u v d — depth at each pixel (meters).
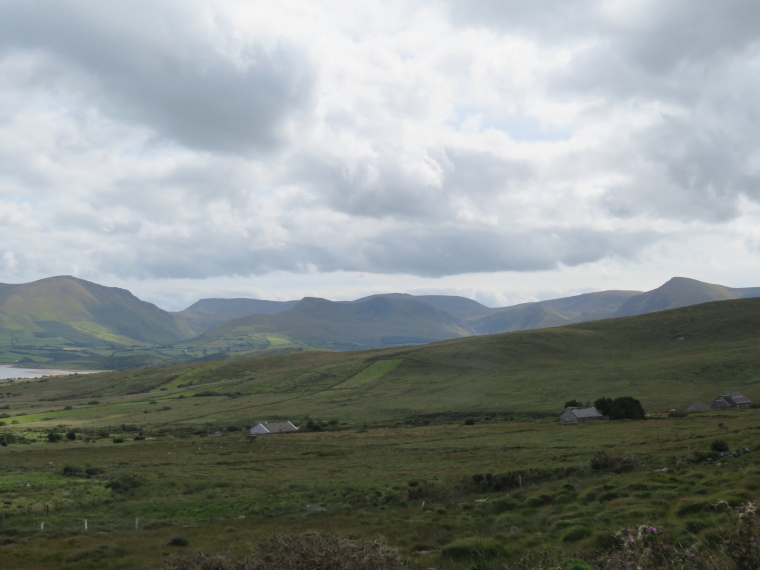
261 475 57.31
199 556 13.12
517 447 66.44
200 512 38.62
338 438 98.75
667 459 35.69
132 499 46.78
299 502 39.19
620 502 19.52
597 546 13.16
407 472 51.66
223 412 171.75
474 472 45.28
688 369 165.62
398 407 157.75
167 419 162.25
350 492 40.31
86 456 81.62
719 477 21.48
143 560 21.73
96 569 21.27
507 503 25.62
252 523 31.09
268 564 11.50
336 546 11.47
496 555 14.11
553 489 28.42
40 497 48.09
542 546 14.44
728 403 117.81
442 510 27.48
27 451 89.94
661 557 8.65
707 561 8.27
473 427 105.12
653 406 129.88
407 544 19.58
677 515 14.99
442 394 172.38
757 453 31.58
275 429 124.75
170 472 61.97
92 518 38.91
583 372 182.50
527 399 152.75
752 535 8.01
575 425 96.69
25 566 22.66
